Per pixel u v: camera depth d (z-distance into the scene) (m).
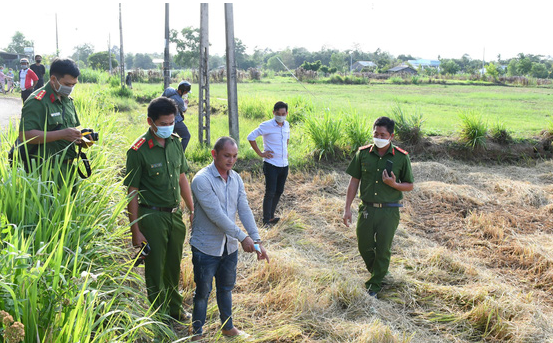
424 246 6.40
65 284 2.80
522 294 5.14
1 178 3.98
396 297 4.98
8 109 15.51
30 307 2.65
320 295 4.81
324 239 6.61
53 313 2.73
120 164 7.00
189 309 4.49
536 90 39.31
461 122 12.84
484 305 4.55
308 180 9.30
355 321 4.45
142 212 3.89
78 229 3.69
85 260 3.65
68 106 4.55
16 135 5.39
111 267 3.89
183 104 8.70
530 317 4.50
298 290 4.71
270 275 5.16
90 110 9.17
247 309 4.54
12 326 2.26
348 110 14.84
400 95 29.23
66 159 4.46
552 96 30.06
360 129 10.70
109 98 17.66
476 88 41.69
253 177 9.20
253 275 5.17
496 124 11.89
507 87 45.81
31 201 3.68
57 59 4.18
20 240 3.17
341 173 9.77
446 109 19.84
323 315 4.47
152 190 3.88
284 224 7.03
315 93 29.72
